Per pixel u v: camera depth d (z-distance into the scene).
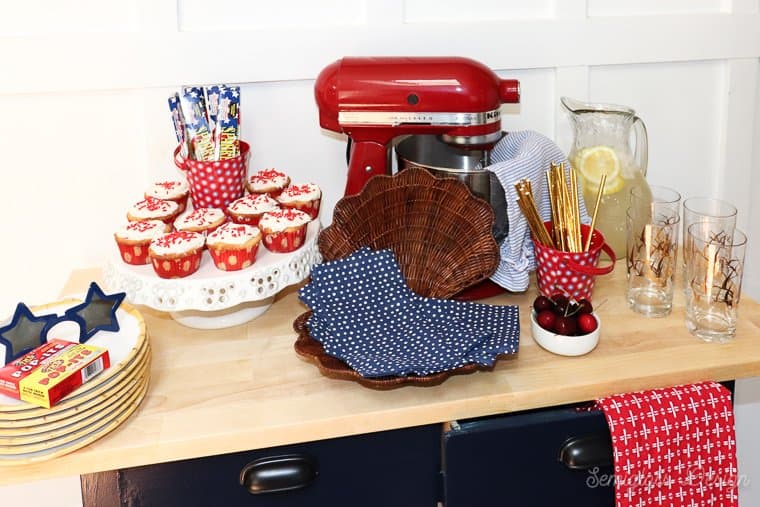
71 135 1.38
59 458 0.93
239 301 1.10
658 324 1.19
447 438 1.01
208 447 0.97
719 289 1.14
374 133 1.24
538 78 1.50
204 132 1.25
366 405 1.01
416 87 1.20
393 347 1.09
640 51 1.51
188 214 1.22
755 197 1.68
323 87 1.23
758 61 1.58
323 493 1.07
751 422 1.83
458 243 1.23
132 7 1.33
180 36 1.34
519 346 1.14
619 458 1.02
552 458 1.05
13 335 0.98
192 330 1.22
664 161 1.62
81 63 1.32
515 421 1.03
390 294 1.18
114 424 0.95
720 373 1.08
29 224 1.41
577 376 1.06
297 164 1.47
